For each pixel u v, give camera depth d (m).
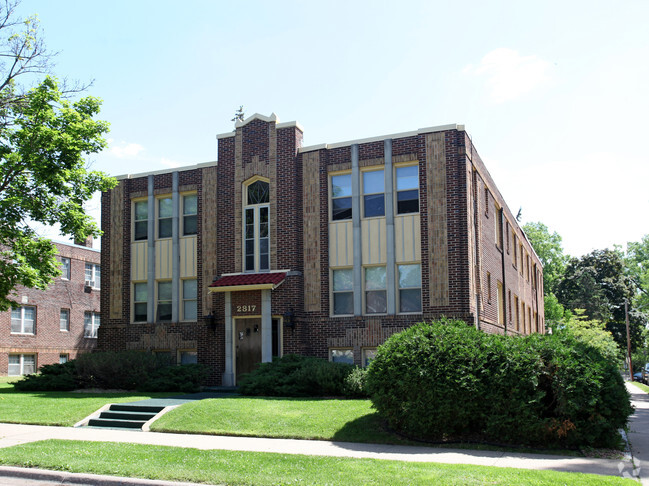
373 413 14.12
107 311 25.16
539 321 46.62
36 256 19.75
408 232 20.75
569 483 8.48
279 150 22.53
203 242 23.61
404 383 12.51
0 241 19.59
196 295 23.98
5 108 19.56
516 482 8.55
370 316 20.77
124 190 25.48
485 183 23.77
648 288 73.00
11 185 19.64
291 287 21.42
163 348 23.86
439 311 19.78
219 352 22.45
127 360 21.05
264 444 12.20
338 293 21.59
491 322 22.84
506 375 12.06
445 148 20.41
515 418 11.80
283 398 17.19
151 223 24.83
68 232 20.42
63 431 14.12
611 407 11.77
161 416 14.88
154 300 24.48
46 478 9.87
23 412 16.20
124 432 13.94
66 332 39.69
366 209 21.52
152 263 24.62
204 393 19.84
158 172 24.98
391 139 21.19
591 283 63.00
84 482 9.59
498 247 26.45
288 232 21.94
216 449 11.50
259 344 21.89
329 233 21.75
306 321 21.53
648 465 10.32
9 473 10.14
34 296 37.19
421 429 12.44
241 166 23.11
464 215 19.95
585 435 11.60
